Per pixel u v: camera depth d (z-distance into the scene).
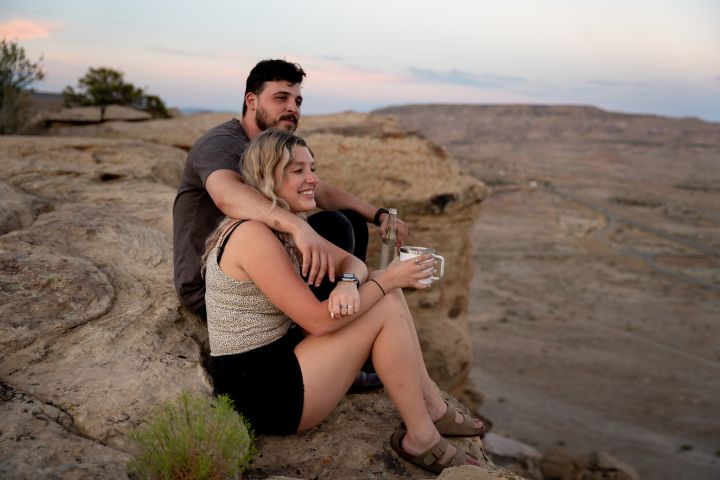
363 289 2.29
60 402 2.13
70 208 5.08
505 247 108.75
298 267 2.39
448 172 12.59
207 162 2.71
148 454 1.75
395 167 12.03
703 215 167.00
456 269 12.98
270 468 2.29
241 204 2.31
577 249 110.31
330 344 2.30
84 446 1.87
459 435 2.59
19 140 8.16
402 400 2.33
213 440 1.81
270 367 2.30
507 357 47.12
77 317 2.75
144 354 2.57
